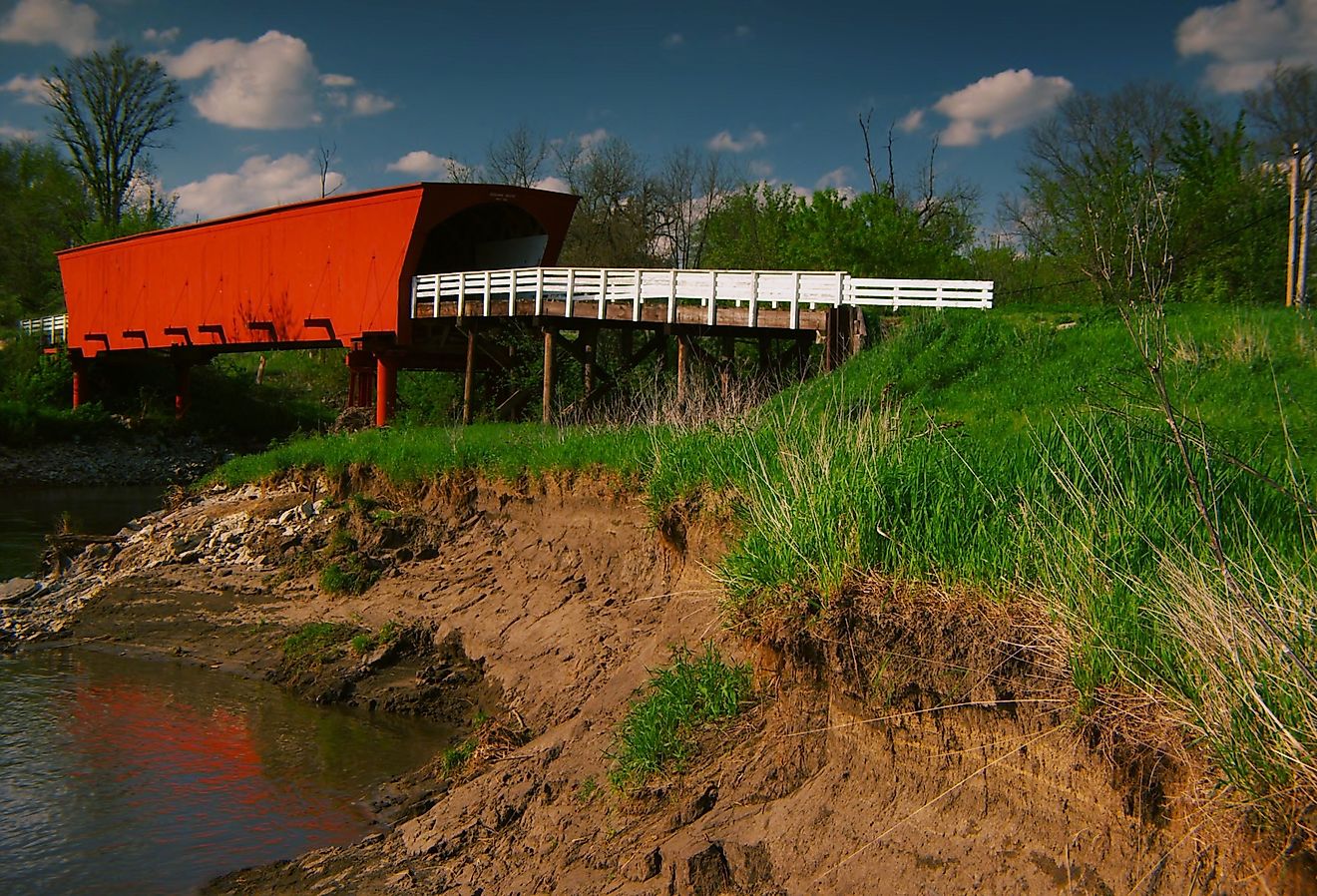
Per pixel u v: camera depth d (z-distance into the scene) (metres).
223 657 13.39
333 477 17.52
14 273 59.94
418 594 13.52
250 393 48.09
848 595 6.19
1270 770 4.04
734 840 5.85
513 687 10.44
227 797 8.94
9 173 60.62
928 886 4.96
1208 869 4.15
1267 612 4.55
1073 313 16.41
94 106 59.06
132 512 27.33
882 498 6.67
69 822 8.45
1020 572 5.70
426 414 26.94
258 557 16.14
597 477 12.76
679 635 8.85
